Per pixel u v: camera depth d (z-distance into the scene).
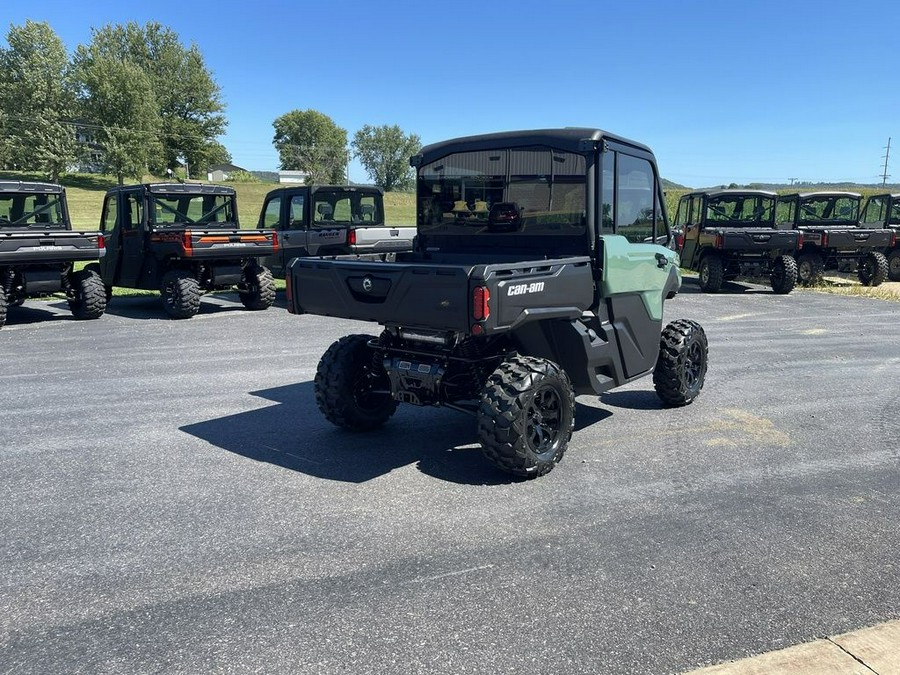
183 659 2.54
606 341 4.75
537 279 4.03
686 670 2.46
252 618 2.79
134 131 81.19
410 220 41.53
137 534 3.55
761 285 16.78
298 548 3.38
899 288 16.33
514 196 4.89
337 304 4.50
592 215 4.57
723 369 7.47
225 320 10.91
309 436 5.15
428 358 4.45
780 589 3.00
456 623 2.75
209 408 5.90
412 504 3.90
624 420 5.56
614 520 3.70
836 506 3.89
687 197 16.80
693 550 3.36
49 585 3.06
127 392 6.43
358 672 2.46
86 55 84.12
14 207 10.64
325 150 115.31
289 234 12.73
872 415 5.72
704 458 4.67
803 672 2.42
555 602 2.90
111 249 12.04
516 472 4.18
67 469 4.47
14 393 6.39
